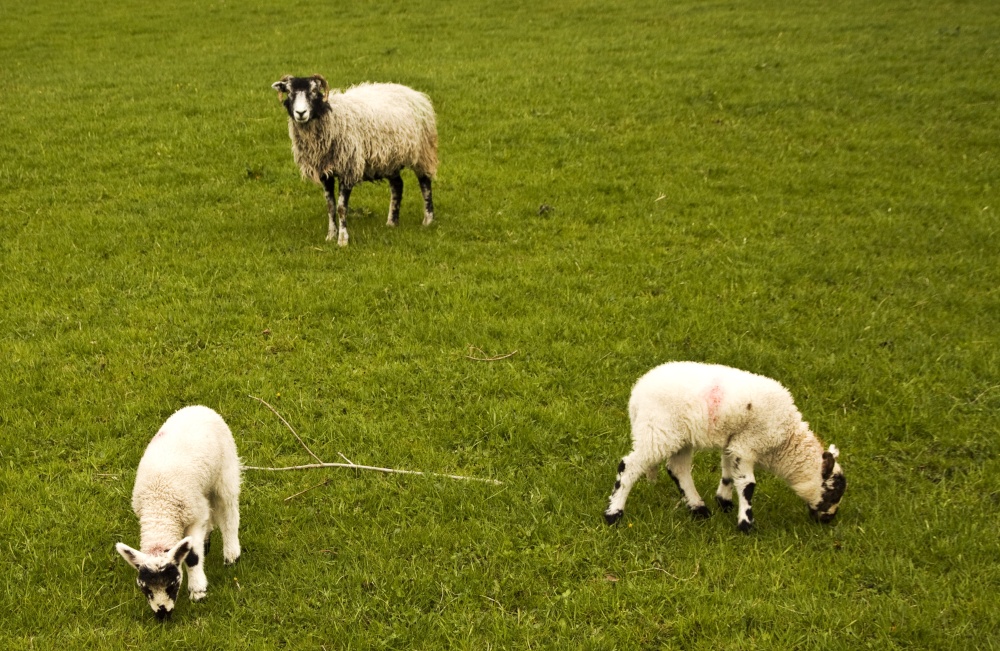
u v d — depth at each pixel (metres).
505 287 11.02
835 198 14.12
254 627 5.86
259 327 10.16
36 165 15.92
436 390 8.80
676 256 12.02
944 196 14.06
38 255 12.11
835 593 5.91
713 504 7.05
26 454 7.85
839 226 12.99
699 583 6.09
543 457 7.78
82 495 7.25
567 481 7.32
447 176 15.31
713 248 12.26
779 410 6.50
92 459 7.73
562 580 6.20
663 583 6.09
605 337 9.83
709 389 6.41
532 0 31.16
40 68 23.53
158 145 16.81
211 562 6.55
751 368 9.13
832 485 6.59
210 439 6.16
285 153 16.47
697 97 19.27
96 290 11.03
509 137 17.19
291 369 9.30
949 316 10.16
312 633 5.79
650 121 18.00
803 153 16.17
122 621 5.93
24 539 6.71
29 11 30.75
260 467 7.62
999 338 9.55
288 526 6.93
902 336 9.67
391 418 8.41
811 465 6.59
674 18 27.95
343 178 12.12
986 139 16.53
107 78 21.86
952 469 7.45
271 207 14.05
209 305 10.60
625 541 6.52
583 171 15.43
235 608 6.00
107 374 9.18
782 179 14.91
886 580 6.02
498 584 6.14
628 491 6.69
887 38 24.22
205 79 21.58
